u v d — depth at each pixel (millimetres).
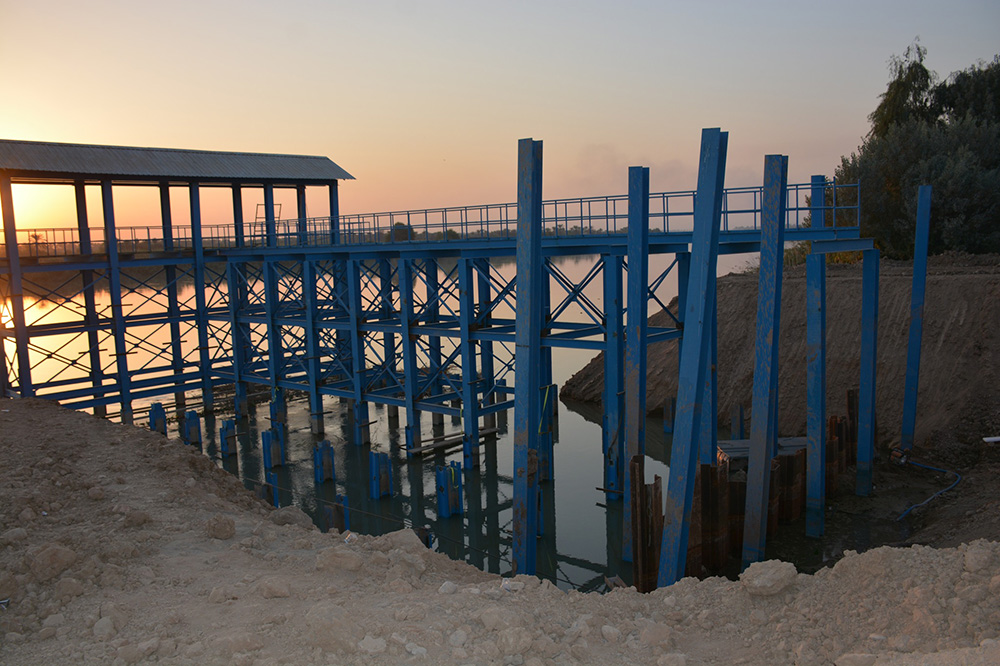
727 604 7988
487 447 29297
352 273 29875
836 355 29328
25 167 29828
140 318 34656
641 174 17125
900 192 41781
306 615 7391
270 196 38062
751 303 34438
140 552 9844
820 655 6621
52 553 8906
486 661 6844
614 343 22000
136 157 33781
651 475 25500
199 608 8156
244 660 6832
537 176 14477
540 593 8586
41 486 12023
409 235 28172
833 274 36188
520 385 14805
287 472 27344
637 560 15047
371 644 7078
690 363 12883
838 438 21109
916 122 44875
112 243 33125
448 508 22359
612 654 7176
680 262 23750
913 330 22375
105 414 34812
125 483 12828
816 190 19891
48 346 56656
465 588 8719
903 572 7262
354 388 30422
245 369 35562
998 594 6461
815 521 18469
